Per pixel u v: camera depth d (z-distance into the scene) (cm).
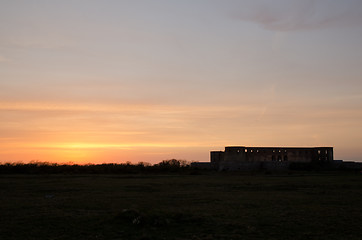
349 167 11038
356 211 2436
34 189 4162
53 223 2019
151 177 6956
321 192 3784
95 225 1953
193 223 1998
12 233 1795
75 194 3600
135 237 1702
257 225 1966
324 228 1894
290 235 1748
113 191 3934
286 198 3212
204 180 5925
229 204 2803
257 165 11050
